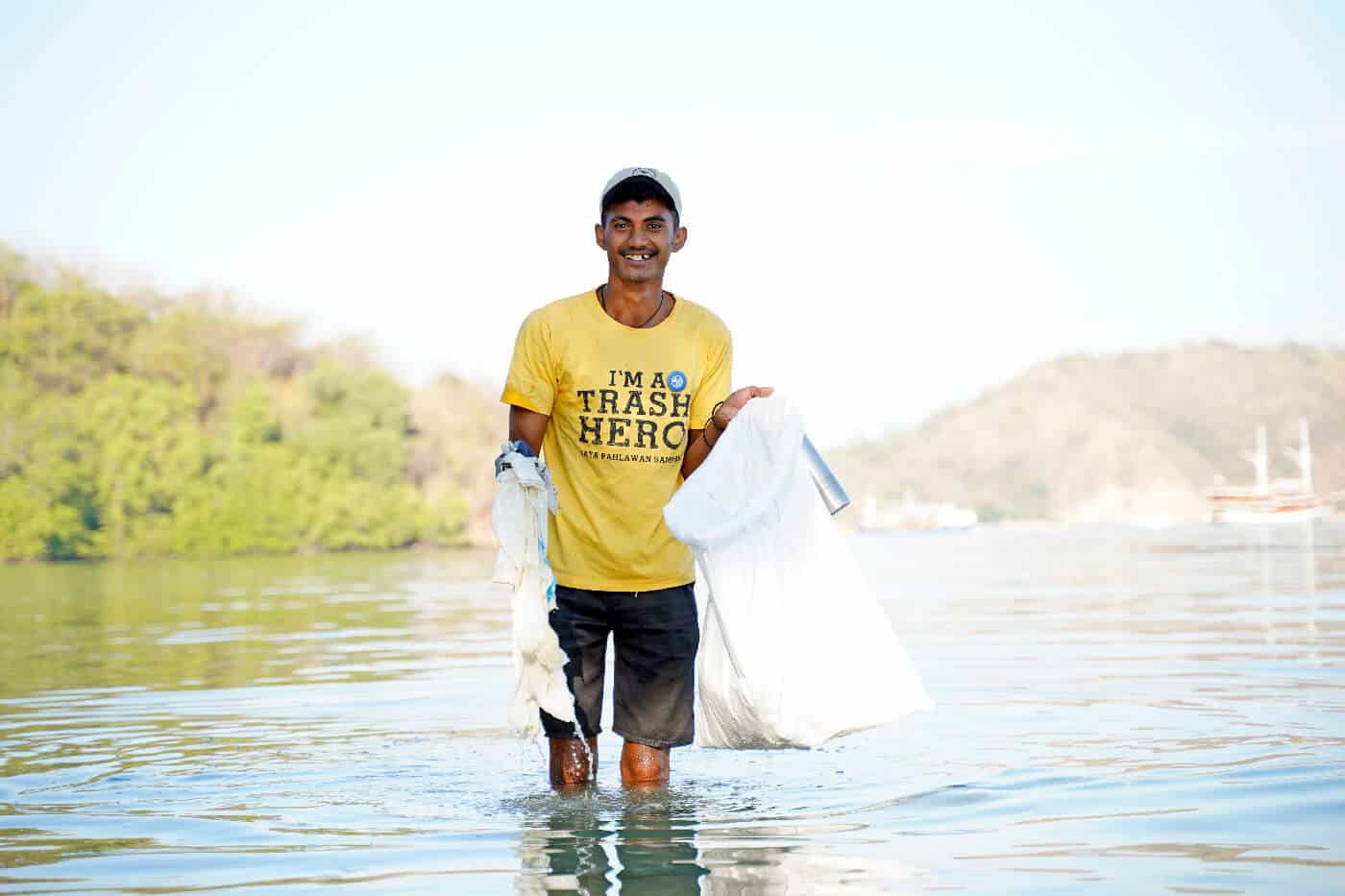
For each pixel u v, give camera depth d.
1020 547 25.75
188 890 2.53
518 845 2.86
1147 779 3.38
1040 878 2.48
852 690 3.54
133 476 40.53
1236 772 3.42
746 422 3.74
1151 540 28.55
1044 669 6.05
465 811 3.27
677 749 4.23
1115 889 2.39
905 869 2.57
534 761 4.04
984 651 6.93
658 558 3.86
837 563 3.61
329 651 7.87
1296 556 17.75
